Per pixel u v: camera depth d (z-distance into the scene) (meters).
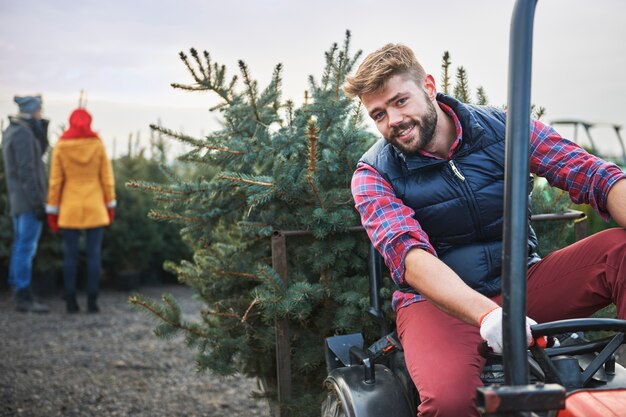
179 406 4.02
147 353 5.09
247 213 2.83
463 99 2.91
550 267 2.21
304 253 2.77
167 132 2.88
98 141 6.36
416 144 2.07
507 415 1.38
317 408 2.62
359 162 2.27
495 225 2.17
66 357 4.97
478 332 2.02
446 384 1.88
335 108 2.80
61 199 6.34
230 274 2.88
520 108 1.47
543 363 1.70
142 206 7.64
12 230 7.07
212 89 2.91
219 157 2.87
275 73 2.95
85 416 3.85
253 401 4.10
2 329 5.80
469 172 2.14
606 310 2.83
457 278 1.85
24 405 3.98
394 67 2.04
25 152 6.21
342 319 2.61
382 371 2.11
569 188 2.14
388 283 2.73
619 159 5.10
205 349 2.95
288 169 2.69
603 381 1.79
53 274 7.37
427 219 2.16
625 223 2.01
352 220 2.63
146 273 8.00
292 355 2.78
